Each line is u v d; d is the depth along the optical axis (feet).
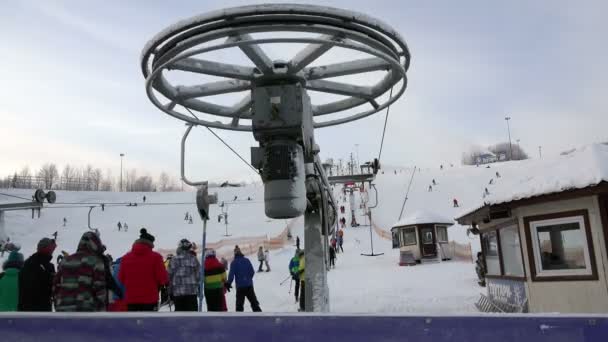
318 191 16.34
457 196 224.33
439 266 74.95
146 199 285.43
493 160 440.04
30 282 19.56
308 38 11.09
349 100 17.25
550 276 25.58
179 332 7.52
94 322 7.79
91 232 18.78
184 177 17.13
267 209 13.70
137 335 7.62
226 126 17.22
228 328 7.43
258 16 11.01
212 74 13.57
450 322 7.06
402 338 7.09
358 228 171.12
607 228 22.91
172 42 11.74
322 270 16.49
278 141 13.70
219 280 29.19
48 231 183.21
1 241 70.49
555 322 6.90
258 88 13.64
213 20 11.02
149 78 12.48
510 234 30.50
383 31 11.76
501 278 32.24
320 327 7.25
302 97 13.61
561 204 25.03
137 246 21.54
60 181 385.50
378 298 45.06
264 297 50.78
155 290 21.48
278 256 108.47
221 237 159.94
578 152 25.79
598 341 6.77
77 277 17.78
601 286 22.97
